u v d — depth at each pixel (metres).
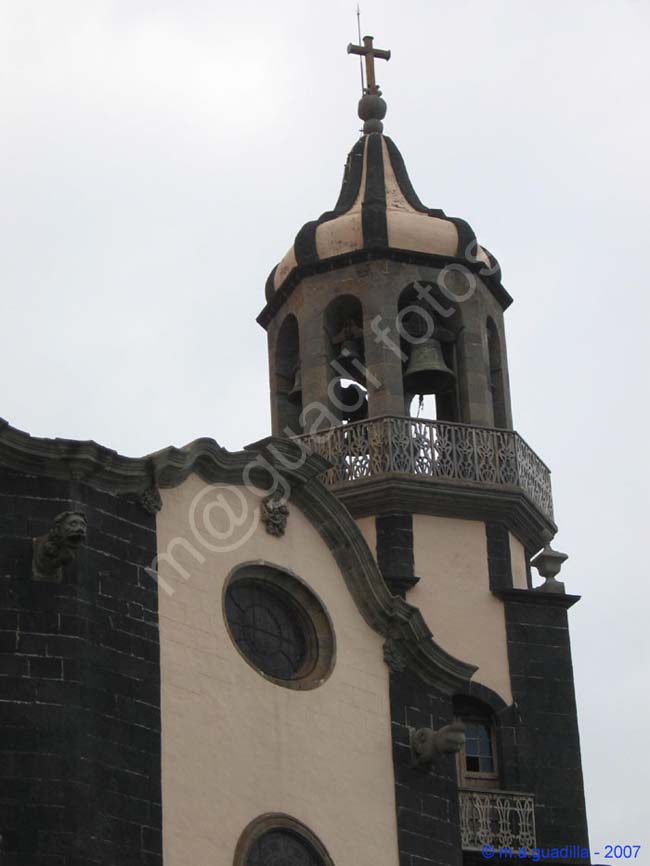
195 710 43.84
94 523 43.50
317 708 46.09
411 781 47.22
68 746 41.31
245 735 44.56
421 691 48.53
